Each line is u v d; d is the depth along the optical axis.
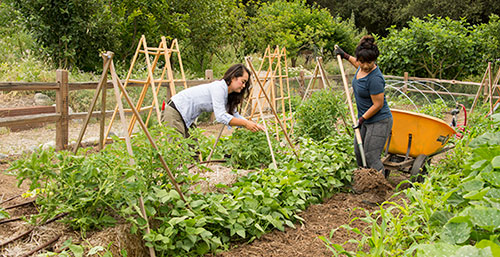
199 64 13.59
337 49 5.40
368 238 2.81
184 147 3.57
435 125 5.05
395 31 16.69
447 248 2.08
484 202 2.70
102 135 4.07
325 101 6.45
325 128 6.42
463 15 28.59
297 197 4.28
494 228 2.33
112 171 2.96
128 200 2.97
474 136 5.60
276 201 4.06
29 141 7.18
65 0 10.11
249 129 4.77
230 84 4.74
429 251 2.07
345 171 5.32
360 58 4.67
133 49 11.98
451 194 3.21
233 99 4.90
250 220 3.68
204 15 12.69
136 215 3.20
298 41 18.55
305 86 13.32
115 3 11.66
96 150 6.69
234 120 4.68
